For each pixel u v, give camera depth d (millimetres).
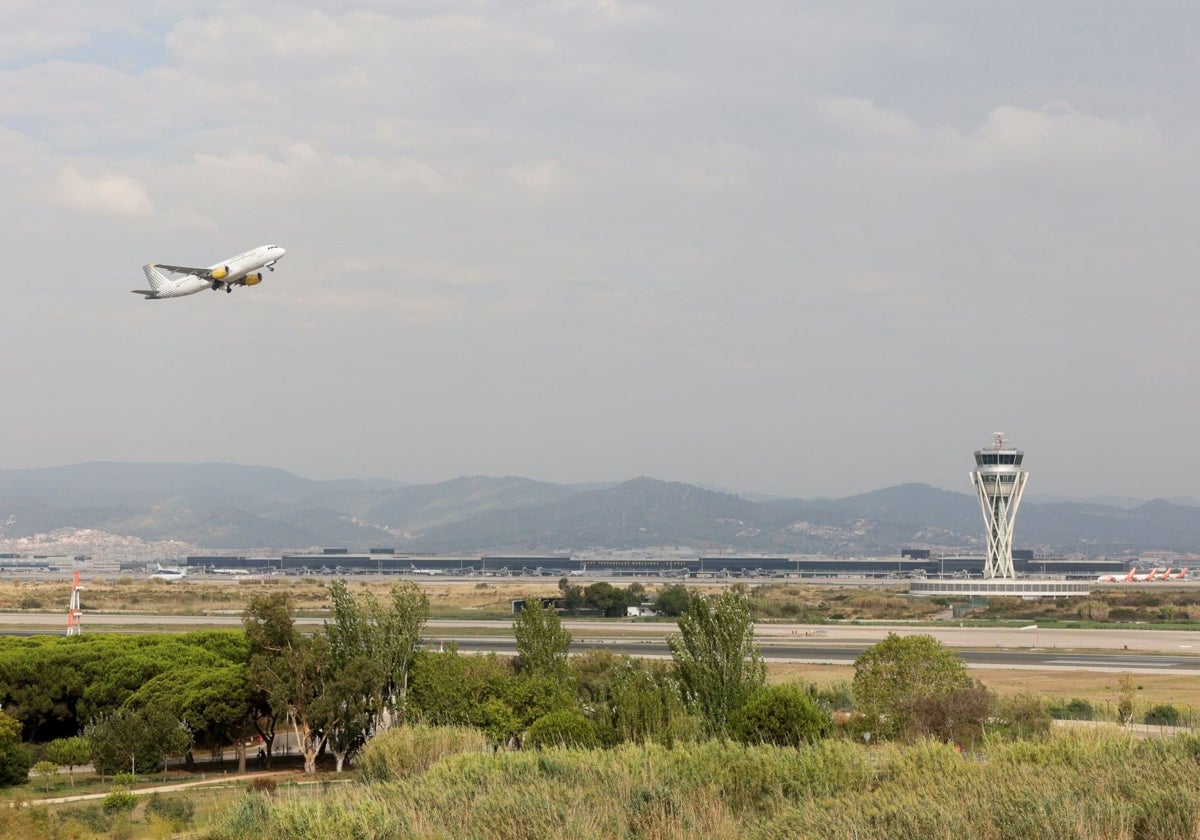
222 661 131625
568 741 81688
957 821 41188
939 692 98250
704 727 84375
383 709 105062
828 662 167125
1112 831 39844
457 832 45406
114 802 81312
